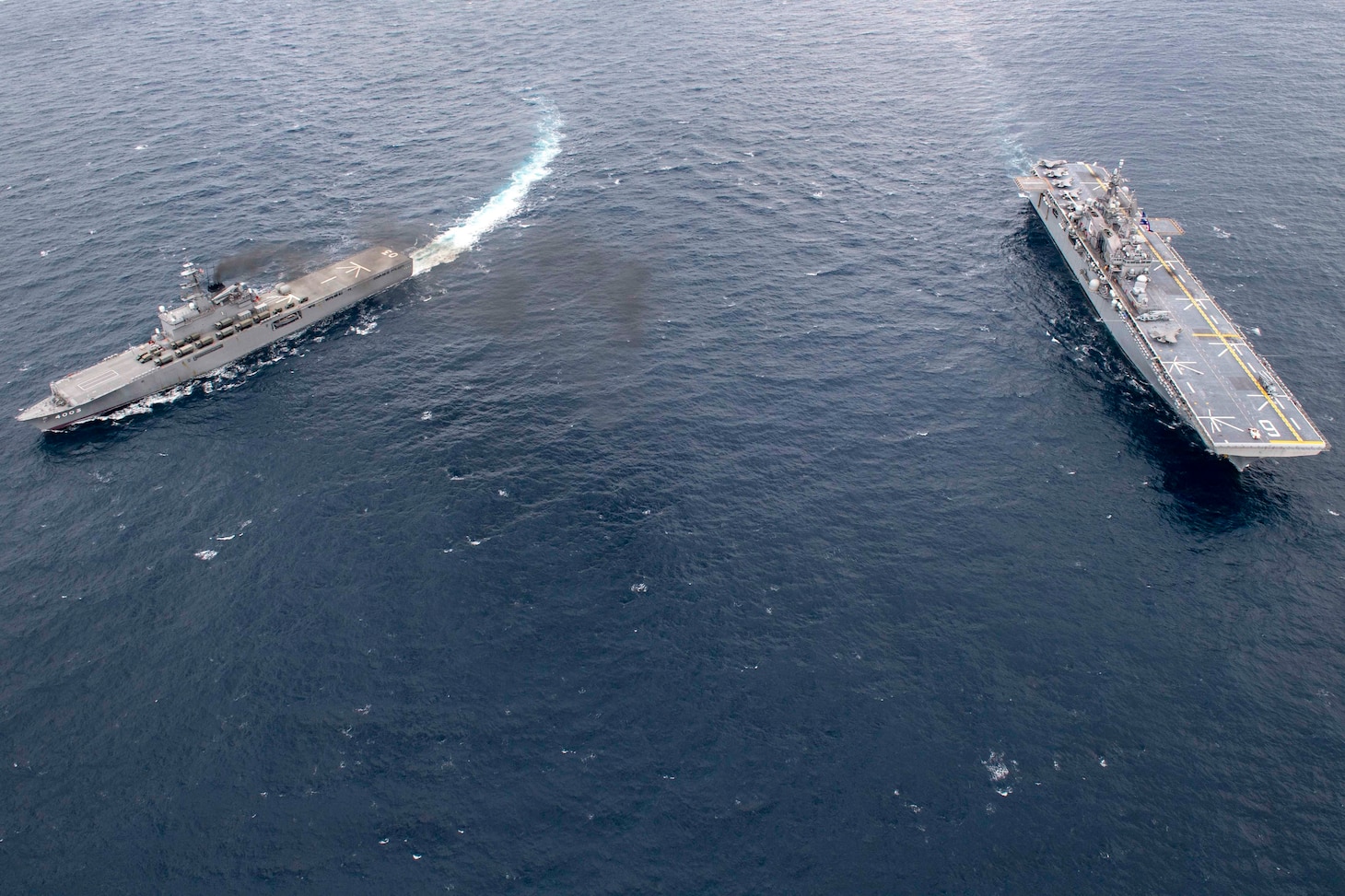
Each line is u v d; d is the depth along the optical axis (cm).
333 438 16362
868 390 17062
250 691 12519
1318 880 10475
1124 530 14488
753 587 13688
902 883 10531
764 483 15275
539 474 15462
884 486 15200
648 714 12194
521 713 12231
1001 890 10462
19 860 10850
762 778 11519
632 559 14075
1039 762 11638
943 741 11844
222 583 13888
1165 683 12438
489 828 11125
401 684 12556
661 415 16512
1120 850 10788
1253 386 16412
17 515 15138
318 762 11756
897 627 13162
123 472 15850
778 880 10588
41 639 13212
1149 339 17488
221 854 10900
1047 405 16775
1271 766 11531
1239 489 15162
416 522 14700
